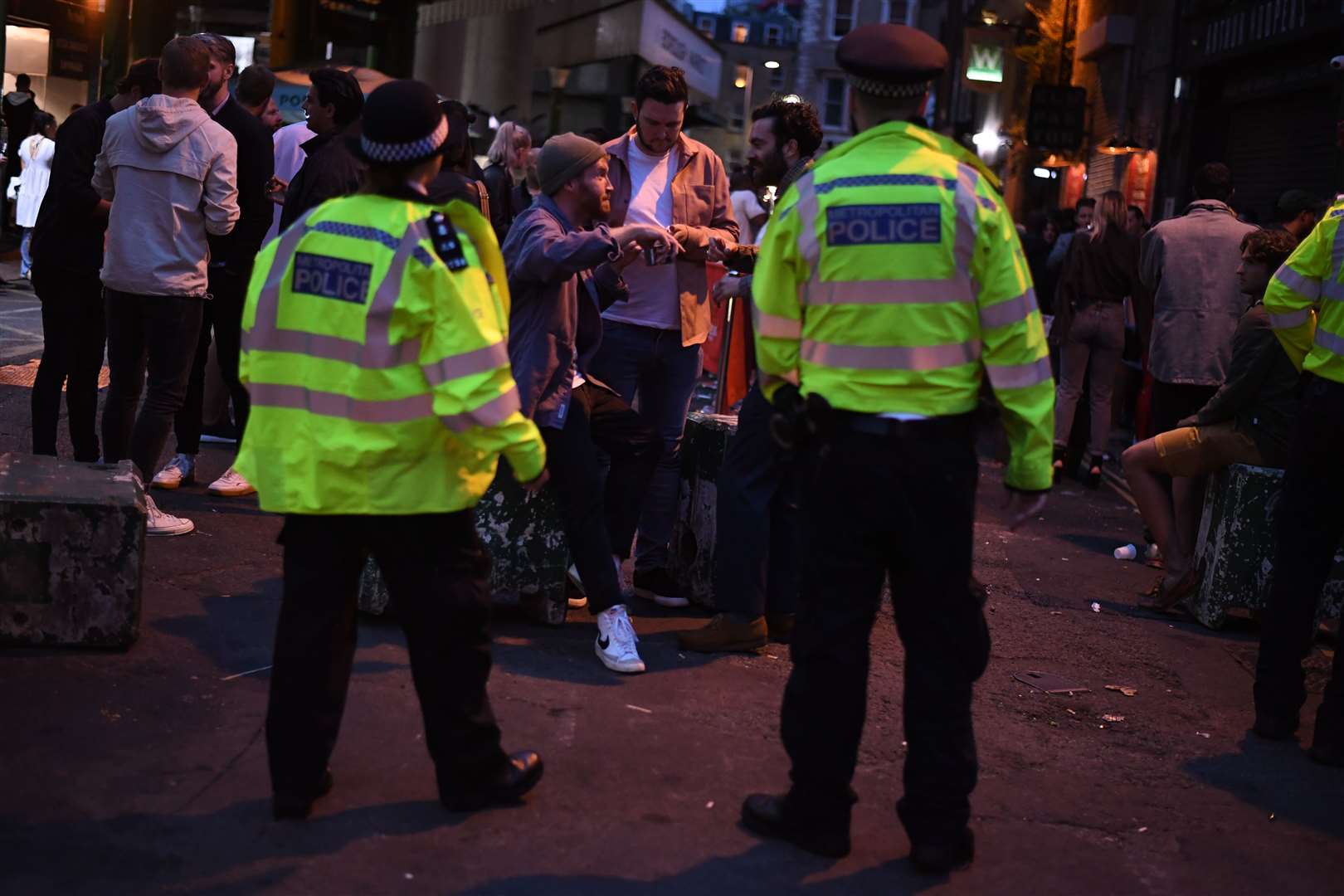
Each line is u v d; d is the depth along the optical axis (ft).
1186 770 14.28
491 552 16.56
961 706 11.07
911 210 10.57
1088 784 13.62
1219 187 25.07
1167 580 20.90
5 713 12.75
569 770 12.61
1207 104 55.42
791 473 16.33
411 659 11.32
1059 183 83.51
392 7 60.08
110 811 11.02
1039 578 22.57
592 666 15.71
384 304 10.28
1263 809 13.33
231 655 14.88
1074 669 17.63
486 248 10.88
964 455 10.82
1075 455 33.96
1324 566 15.29
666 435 18.52
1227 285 24.57
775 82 251.39
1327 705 14.74
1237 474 19.76
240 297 21.56
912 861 11.27
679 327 18.03
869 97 11.00
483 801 11.55
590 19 57.21
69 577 14.34
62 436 25.36
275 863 10.40
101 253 20.12
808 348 10.98
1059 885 11.24
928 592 10.86
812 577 11.08
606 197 15.80
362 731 13.07
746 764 13.16
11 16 70.54
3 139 64.69
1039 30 82.94
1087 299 32.01
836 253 10.66
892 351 10.61
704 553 18.24
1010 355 10.69
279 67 50.01
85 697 13.32
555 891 10.34
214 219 18.92
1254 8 48.70
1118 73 69.36
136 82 19.89
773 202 17.98
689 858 11.09
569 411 15.67
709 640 16.60
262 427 10.70
